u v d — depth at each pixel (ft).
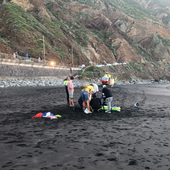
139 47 444.96
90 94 31.48
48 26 255.50
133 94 72.84
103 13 523.70
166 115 29.58
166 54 452.76
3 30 184.55
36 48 180.96
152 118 26.91
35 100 42.68
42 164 11.42
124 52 384.88
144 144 15.49
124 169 11.03
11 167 10.91
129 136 17.66
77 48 279.08
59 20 334.03
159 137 17.56
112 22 503.61
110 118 26.22
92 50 307.78
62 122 22.84
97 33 423.23
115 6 565.53
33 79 122.11
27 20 214.48
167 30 574.15
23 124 21.27
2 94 52.06
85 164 11.55
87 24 435.94
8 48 148.87
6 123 21.53
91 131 19.02
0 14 201.26
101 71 256.93
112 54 366.63
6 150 13.47
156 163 11.96
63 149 13.91
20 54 167.02
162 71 391.04
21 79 111.14
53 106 35.04
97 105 31.50
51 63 171.42
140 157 12.84
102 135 17.72
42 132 18.20
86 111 29.86
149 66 378.73
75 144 15.05
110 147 14.58
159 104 44.04
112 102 45.32
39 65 134.10
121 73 306.35
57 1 437.99
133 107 37.78
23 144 14.78
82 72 226.58
